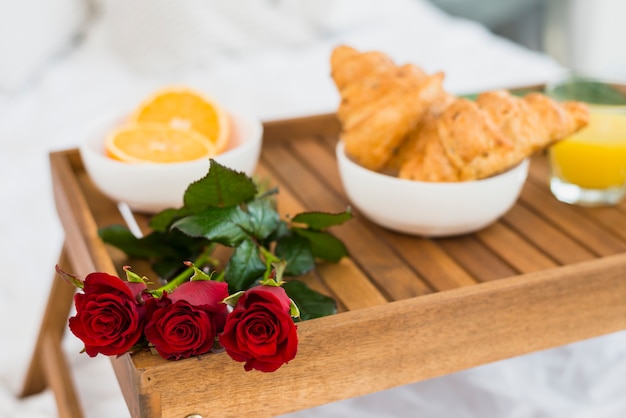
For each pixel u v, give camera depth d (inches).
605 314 36.3
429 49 69.0
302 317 33.8
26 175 55.7
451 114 37.9
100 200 41.1
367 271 37.0
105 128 41.4
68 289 45.2
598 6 101.0
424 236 38.9
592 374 46.3
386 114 38.6
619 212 40.7
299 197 41.4
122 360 32.7
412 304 33.6
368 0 73.9
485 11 92.4
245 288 34.6
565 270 35.5
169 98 42.1
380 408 44.6
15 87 63.0
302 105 60.8
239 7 68.2
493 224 39.8
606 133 40.4
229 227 34.9
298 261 36.2
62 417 43.1
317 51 69.9
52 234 52.6
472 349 34.7
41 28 64.2
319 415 44.2
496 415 44.2
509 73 64.7
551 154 41.4
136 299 31.4
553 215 40.4
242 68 66.3
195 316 31.0
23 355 47.9
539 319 35.4
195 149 39.8
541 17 100.0
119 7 65.5
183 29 65.2
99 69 65.3
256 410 32.6
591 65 103.6
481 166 37.5
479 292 34.2
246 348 30.5
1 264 50.9
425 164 38.1
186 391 31.7
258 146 40.2
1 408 46.2
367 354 33.4
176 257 36.7
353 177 38.6
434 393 45.3
